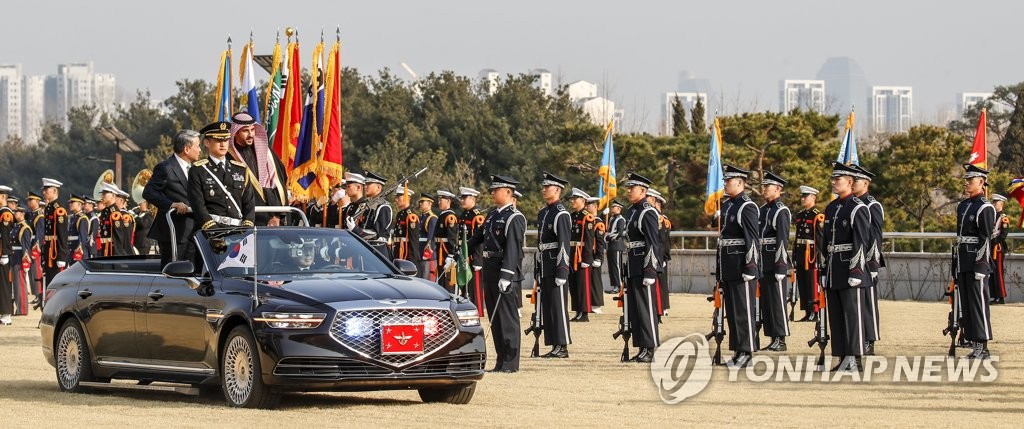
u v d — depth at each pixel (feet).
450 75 222.89
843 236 52.13
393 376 39.60
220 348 41.29
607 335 71.77
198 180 46.16
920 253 102.89
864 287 51.93
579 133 155.12
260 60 77.87
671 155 147.02
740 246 54.95
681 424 37.93
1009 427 37.58
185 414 39.55
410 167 182.70
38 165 272.10
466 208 85.25
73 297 47.06
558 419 38.88
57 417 39.32
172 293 43.09
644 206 57.21
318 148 71.20
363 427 36.88
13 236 90.17
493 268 53.52
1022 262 98.27
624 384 48.80
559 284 57.98
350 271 43.55
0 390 47.47
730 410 41.29
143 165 241.35
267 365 39.37
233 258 42.83
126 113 266.36
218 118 76.33
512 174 196.34
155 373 43.65
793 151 138.10
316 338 39.11
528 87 220.43
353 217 69.72
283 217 55.47
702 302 100.78
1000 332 71.87
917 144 144.25
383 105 217.36
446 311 40.88
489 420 38.55
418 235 86.58
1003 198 80.59
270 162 58.90
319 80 71.87
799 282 79.46
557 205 58.75
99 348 45.83
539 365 56.08
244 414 39.29
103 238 90.89
